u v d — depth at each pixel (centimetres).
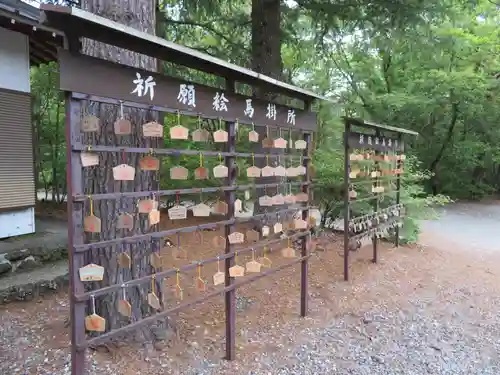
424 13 545
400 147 563
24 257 398
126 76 180
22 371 226
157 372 236
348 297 384
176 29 709
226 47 711
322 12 597
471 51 988
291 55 823
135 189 252
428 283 438
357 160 461
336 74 969
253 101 263
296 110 311
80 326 172
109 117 240
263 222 405
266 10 609
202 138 225
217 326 305
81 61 161
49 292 358
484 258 562
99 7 248
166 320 278
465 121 1230
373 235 477
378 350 285
